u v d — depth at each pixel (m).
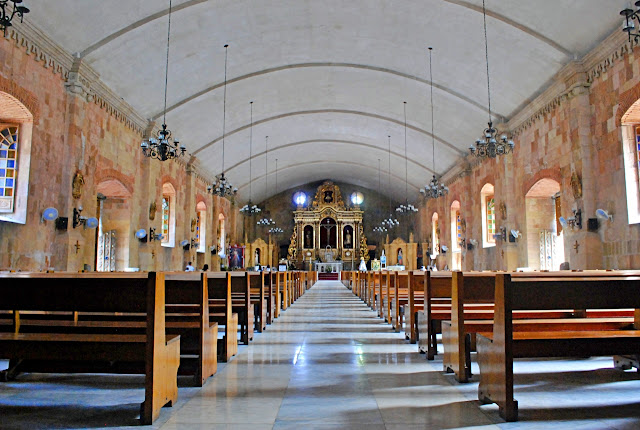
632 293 3.73
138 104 16.69
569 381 4.68
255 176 33.19
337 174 38.84
